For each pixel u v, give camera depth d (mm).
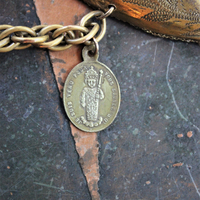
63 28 179
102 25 186
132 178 198
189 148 204
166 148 201
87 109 187
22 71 185
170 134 201
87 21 188
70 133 189
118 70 194
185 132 203
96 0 186
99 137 193
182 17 190
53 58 187
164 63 199
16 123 185
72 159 190
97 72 188
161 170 201
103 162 194
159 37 198
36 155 187
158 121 199
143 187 199
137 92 197
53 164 189
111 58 193
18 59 184
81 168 191
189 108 203
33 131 186
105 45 192
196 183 205
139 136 198
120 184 196
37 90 186
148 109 198
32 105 186
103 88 188
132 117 196
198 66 203
